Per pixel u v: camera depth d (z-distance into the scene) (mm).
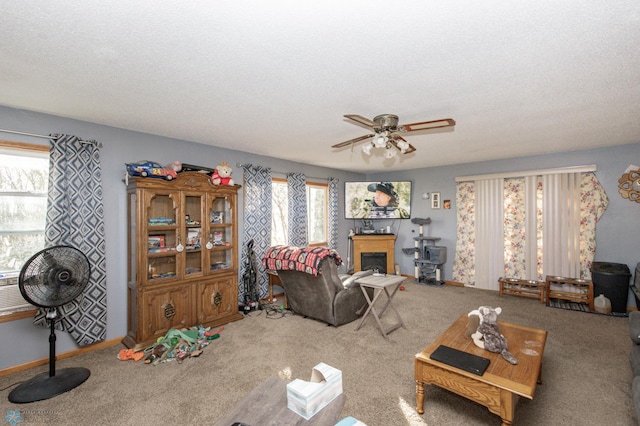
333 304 3506
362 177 7016
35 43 1619
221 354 2893
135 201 3076
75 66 1890
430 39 1615
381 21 1453
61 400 2199
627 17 1424
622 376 2486
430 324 3656
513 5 1341
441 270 5852
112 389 2336
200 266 3604
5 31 1502
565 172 4562
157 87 2219
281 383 1578
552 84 2205
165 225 3246
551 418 1979
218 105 2600
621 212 4227
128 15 1390
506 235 5176
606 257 4340
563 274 4613
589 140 3908
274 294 4926
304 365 2678
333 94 2375
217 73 2002
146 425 1944
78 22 1438
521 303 4504
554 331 3428
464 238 5664
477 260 5441
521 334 2432
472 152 4664
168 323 3229
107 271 3133
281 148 4332
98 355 2908
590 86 2242
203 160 4035
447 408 2094
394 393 2266
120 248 3227
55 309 2449
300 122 3102
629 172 4152
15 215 2729
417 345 3074
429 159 5262
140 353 2879
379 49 1716
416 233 6379
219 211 3988
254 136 3658
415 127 2438
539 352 2098
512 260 5121
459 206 5727
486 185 5340
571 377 2475
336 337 3277
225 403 2162
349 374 2525
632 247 4164
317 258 3334
